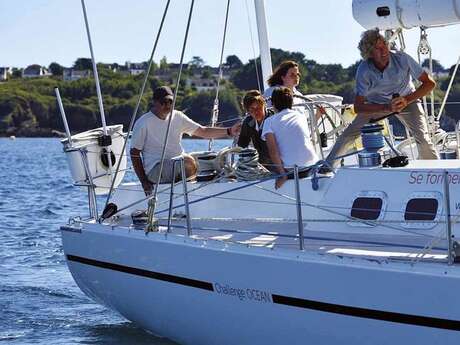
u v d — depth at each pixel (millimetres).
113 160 10766
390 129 10438
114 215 10273
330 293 7691
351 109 11422
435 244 7684
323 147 10703
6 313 11938
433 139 10242
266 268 8094
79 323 11406
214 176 10133
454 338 7090
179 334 9445
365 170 8414
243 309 8422
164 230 9320
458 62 10352
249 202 9422
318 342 7953
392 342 7438
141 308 9625
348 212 8414
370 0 9375
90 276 10062
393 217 8117
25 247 17188
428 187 8016
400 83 8758
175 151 10266
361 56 8727
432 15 9023
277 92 9242
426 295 7141
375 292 7410
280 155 9148
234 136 10555
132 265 9445
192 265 8750
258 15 12383
